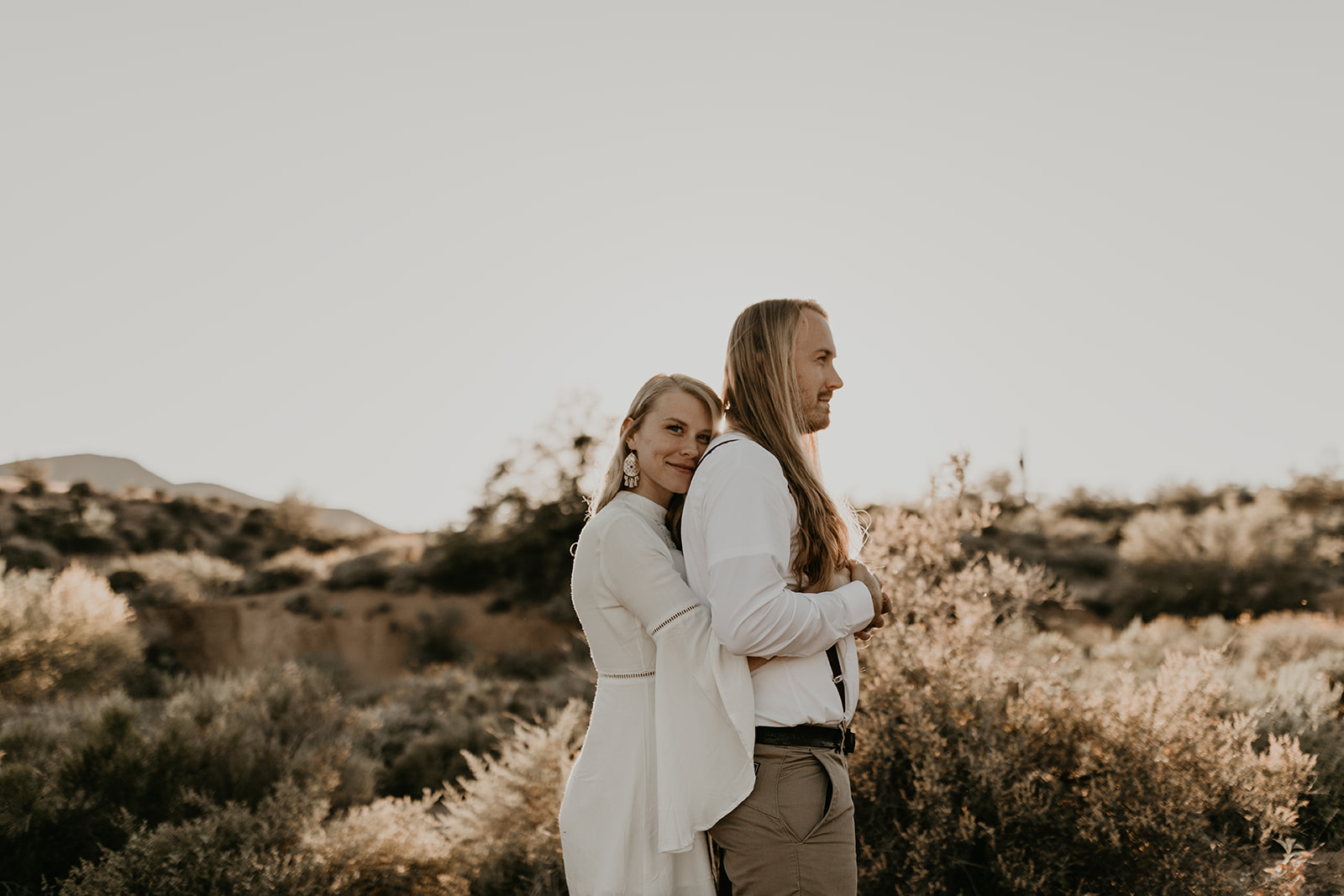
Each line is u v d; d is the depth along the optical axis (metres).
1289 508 27.81
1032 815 4.02
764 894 2.26
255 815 5.65
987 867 4.05
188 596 26.91
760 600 2.17
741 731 2.24
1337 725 6.05
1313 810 4.90
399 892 4.95
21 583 13.60
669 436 2.66
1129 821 3.96
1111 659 10.02
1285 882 3.95
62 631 12.66
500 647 24.73
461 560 27.67
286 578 30.00
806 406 2.65
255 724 8.05
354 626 26.17
